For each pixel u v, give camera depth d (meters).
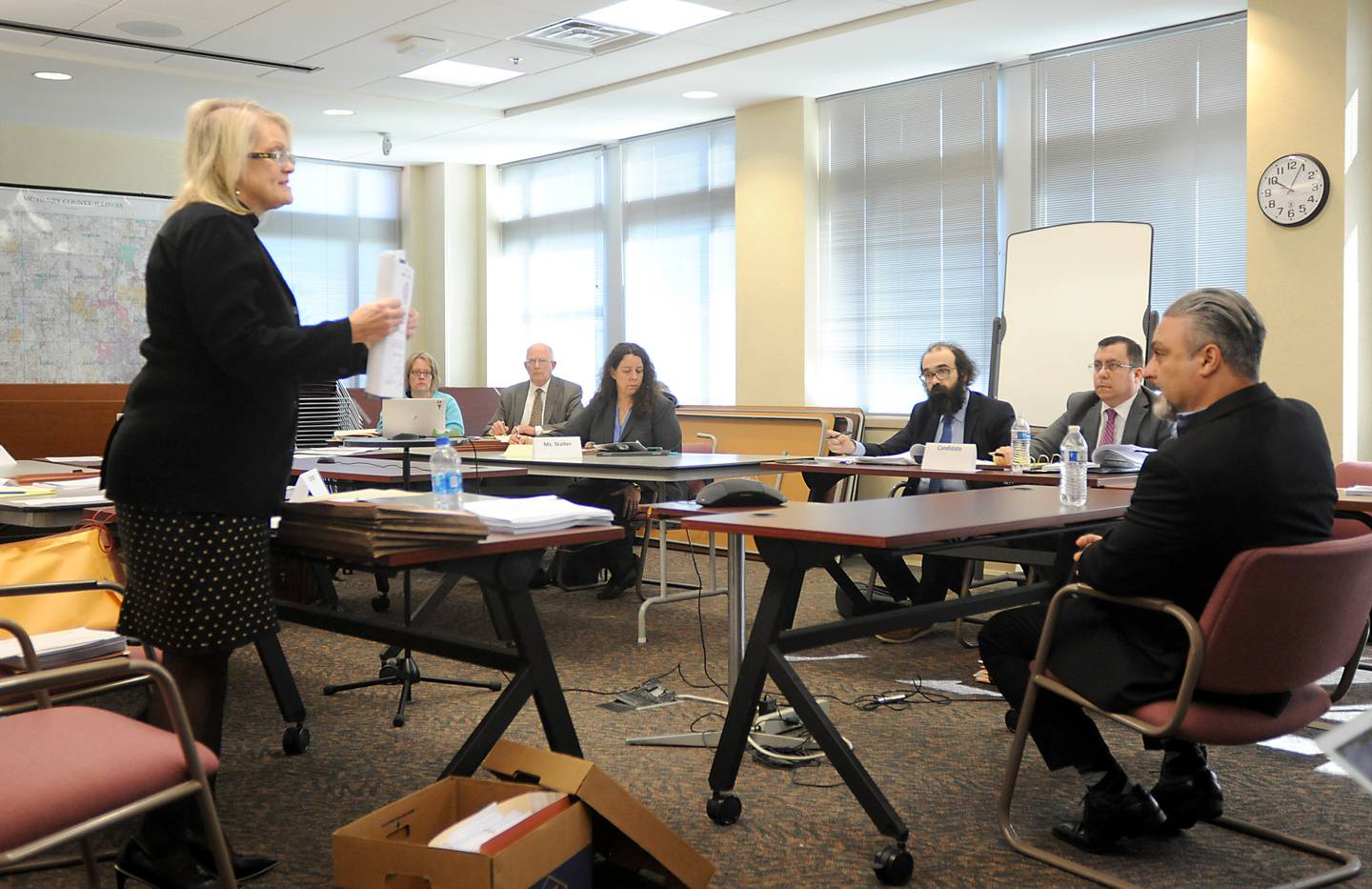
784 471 4.40
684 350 8.16
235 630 1.91
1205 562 1.96
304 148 8.80
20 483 3.40
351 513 1.89
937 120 6.71
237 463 1.89
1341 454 4.87
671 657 4.09
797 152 7.22
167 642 1.89
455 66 6.73
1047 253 5.77
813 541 2.18
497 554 2.04
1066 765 2.25
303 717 2.93
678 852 1.95
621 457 4.48
